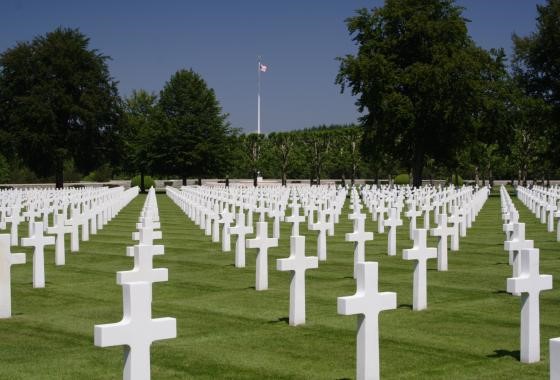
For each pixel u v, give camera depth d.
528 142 77.75
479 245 21.28
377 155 64.00
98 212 27.45
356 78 59.28
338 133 93.06
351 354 9.05
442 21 60.75
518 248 12.90
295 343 9.59
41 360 8.85
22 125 73.62
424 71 57.44
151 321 6.16
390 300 7.72
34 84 75.31
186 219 33.59
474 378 8.05
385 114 58.84
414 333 10.11
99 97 76.00
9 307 11.34
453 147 62.94
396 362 8.69
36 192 41.41
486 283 14.34
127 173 99.00
